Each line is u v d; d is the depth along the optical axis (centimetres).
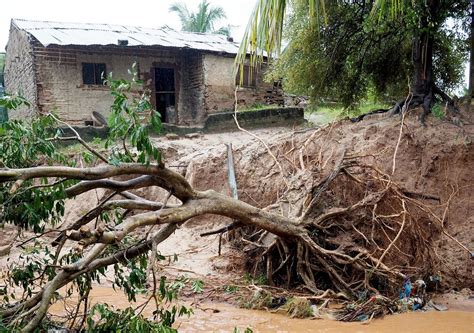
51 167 584
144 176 710
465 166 1079
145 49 1925
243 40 646
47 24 1973
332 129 1250
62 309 795
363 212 958
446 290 902
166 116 2072
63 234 614
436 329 696
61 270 580
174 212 695
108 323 557
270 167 1216
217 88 1969
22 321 540
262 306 810
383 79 1494
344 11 1315
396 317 762
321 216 923
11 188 557
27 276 617
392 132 1164
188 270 997
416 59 1251
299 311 768
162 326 526
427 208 936
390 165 1112
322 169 1038
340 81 1470
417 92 1254
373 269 843
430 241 961
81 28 1975
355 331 689
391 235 949
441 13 1162
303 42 1360
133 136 602
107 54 1858
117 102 605
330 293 852
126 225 621
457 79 1439
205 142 1608
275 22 593
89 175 616
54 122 686
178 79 2033
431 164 1092
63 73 1772
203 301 852
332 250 913
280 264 937
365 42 1393
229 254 1056
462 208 1037
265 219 845
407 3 1077
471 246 970
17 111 2069
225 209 784
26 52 1836
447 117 1204
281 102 2092
